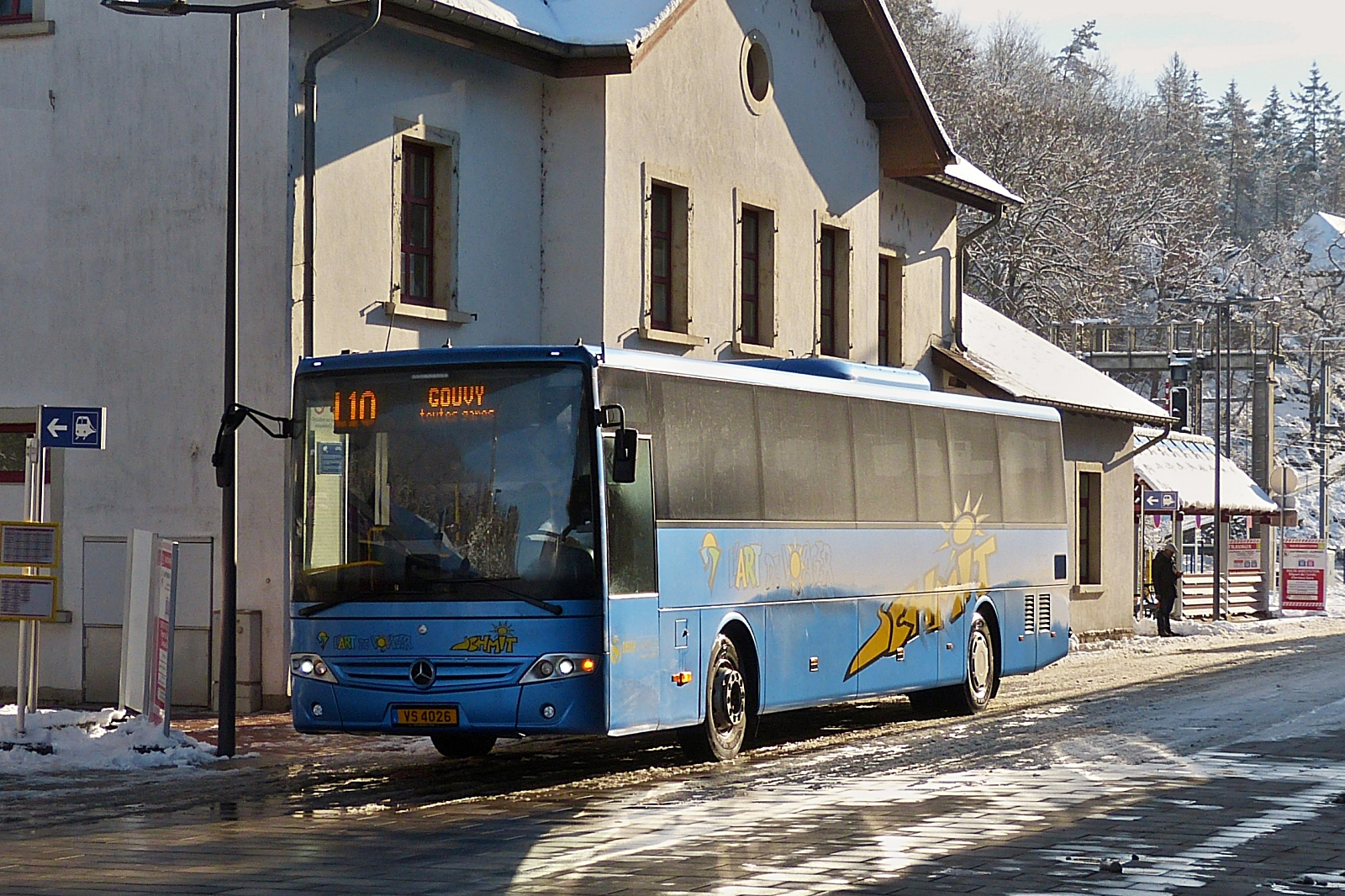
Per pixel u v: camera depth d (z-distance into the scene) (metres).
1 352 22.12
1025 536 23.22
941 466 21.09
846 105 31.23
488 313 23.53
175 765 16.05
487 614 14.43
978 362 36.12
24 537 16.89
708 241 27.08
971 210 76.06
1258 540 53.69
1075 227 77.62
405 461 14.80
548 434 14.62
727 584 16.56
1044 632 23.70
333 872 10.22
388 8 21.16
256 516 20.50
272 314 20.44
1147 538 80.38
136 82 21.41
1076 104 105.88
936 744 17.58
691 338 26.33
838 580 18.62
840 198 31.03
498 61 23.81
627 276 24.91
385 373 14.97
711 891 9.52
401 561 14.64
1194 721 19.72
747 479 17.05
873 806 12.93
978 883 9.77
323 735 18.52
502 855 10.79
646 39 24.25
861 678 18.97
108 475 21.45
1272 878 9.95
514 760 16.58
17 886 9.80
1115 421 39.03
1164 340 75.81
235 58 16.67
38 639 18.16
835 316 31.30
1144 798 13.35
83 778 15.10
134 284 21.38
